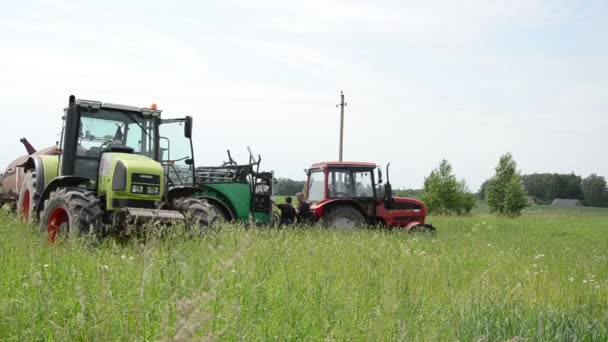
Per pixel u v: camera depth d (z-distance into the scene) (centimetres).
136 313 417
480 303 592
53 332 404
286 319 475
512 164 6200
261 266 662
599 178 14350
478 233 2039
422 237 1488
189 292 473
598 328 561
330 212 1677
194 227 845
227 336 405
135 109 1090
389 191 1741
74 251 727
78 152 1039
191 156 1147
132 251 794
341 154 4391
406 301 563
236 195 1320
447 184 4947
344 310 527
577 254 1335
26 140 1501
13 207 1451
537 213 5903
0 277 552
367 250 980
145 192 964
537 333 534
